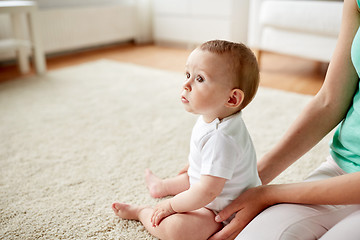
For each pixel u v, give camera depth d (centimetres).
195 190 76
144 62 334
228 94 73
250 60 73
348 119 72
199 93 73
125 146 148
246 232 63
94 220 98
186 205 79
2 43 275
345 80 75
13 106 202
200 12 388
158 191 109
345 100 77
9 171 128
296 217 62
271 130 161
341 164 73
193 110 76
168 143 150
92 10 385
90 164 132
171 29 426
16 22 291
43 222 98
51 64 334
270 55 356
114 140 154
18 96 221
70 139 156
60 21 358
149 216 92
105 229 94
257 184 82
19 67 294
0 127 170
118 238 91
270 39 271
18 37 296
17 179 122
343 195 59
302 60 331
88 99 214
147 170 121
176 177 110
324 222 63
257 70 75
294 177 119
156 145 148
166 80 259
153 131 164
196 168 82
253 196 71
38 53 280
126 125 172
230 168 72
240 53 72
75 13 369
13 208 105
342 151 73
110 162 133
